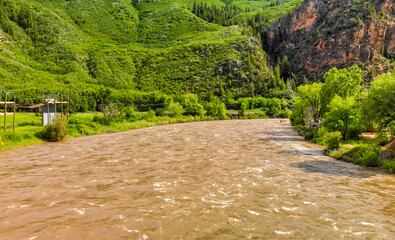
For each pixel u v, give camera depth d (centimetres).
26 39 15962
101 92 8544
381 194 1368
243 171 1836
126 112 6550
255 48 16850
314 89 4269
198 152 2612
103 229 974
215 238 897
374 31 14725
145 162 2144
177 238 900
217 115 9081
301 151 2686
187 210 1145
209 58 16088
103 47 18388
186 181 1588
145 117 6981
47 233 948
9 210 1158
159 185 1510
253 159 2266
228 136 4059
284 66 18112
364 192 1398
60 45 16312
